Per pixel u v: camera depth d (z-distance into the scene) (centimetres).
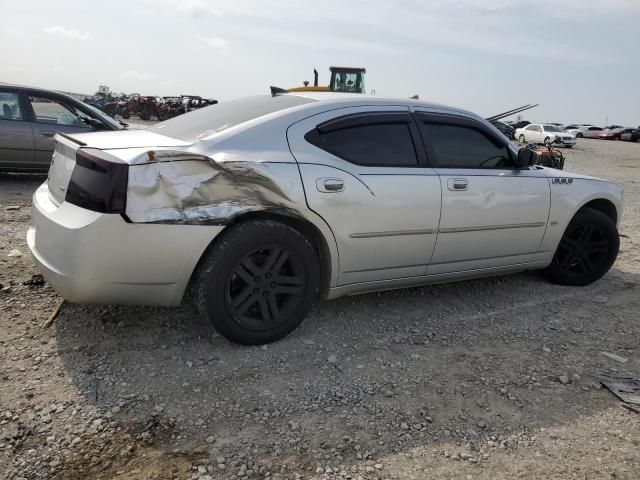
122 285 283
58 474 213
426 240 364
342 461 230
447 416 267
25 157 774
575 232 463
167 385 278
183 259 288
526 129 3538
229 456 229
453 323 380
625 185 1324
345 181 326
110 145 295
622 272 526
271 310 321
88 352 304
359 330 358
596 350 350
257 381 288
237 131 314
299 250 318
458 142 388
